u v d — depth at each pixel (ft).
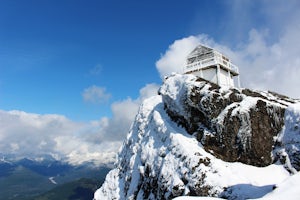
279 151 154.92
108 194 216.95
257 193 124.57
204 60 216.54
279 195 73.77
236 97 171.94
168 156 165.78
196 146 162.50
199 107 170.09
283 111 163.84
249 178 140.87
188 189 144.97
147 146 189.57
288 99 206.28
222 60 219.61
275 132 161.07
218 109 166.81
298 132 151.23
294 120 155.22
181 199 86.02
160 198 156.76
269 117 163.43
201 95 171.42
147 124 212.84
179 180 150.20
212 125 165.17
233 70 228.43
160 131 186.60
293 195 71.56
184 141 165.99
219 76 210.79
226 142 160.86
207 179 141.69
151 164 177.58
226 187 135.13
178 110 182.29
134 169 197.36
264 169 150.41
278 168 149.89
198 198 85.76
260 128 160.15
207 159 151.23
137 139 212.43
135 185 186.91
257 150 155.63
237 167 149.28
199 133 169.48
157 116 197.06
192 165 149.48
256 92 189.26
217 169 145.07
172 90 190.49
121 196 201.87
